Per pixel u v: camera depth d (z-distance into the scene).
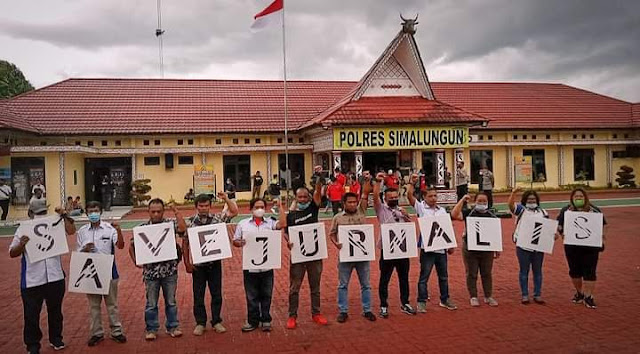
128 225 20.20
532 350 6.51
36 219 6.82
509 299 8.80
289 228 7.59
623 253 12.62
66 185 23.72
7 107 27.09
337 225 7.87
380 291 7.98
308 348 6.77
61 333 7.05
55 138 26.22
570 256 8.40
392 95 26.75
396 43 25.70
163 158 27.56
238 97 31.78
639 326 7.32
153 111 28.92
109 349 6.92
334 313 8.29
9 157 21.95
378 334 7.23
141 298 9.61
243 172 28.48
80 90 30.27
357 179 23.00
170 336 7.38
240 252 14.05
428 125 25.56
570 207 8.49
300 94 32.81
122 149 26.47
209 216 7.59
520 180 31.44
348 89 34.12
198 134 27.61
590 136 32.97
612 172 33.59
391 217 8.20
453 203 24.70
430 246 8.01
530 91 37.03
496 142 30.81
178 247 7.61
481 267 8.46
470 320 7.73
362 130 24.92
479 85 37.22
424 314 8.07
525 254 8.45
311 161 29.02
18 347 7.11
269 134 28.64
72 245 16.00
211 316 8.17
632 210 21.77
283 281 10.64
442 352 6.50
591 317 7.75
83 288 6.94
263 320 7.51
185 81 33.09
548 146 32.34
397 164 28.69
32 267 6.70
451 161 30.36
